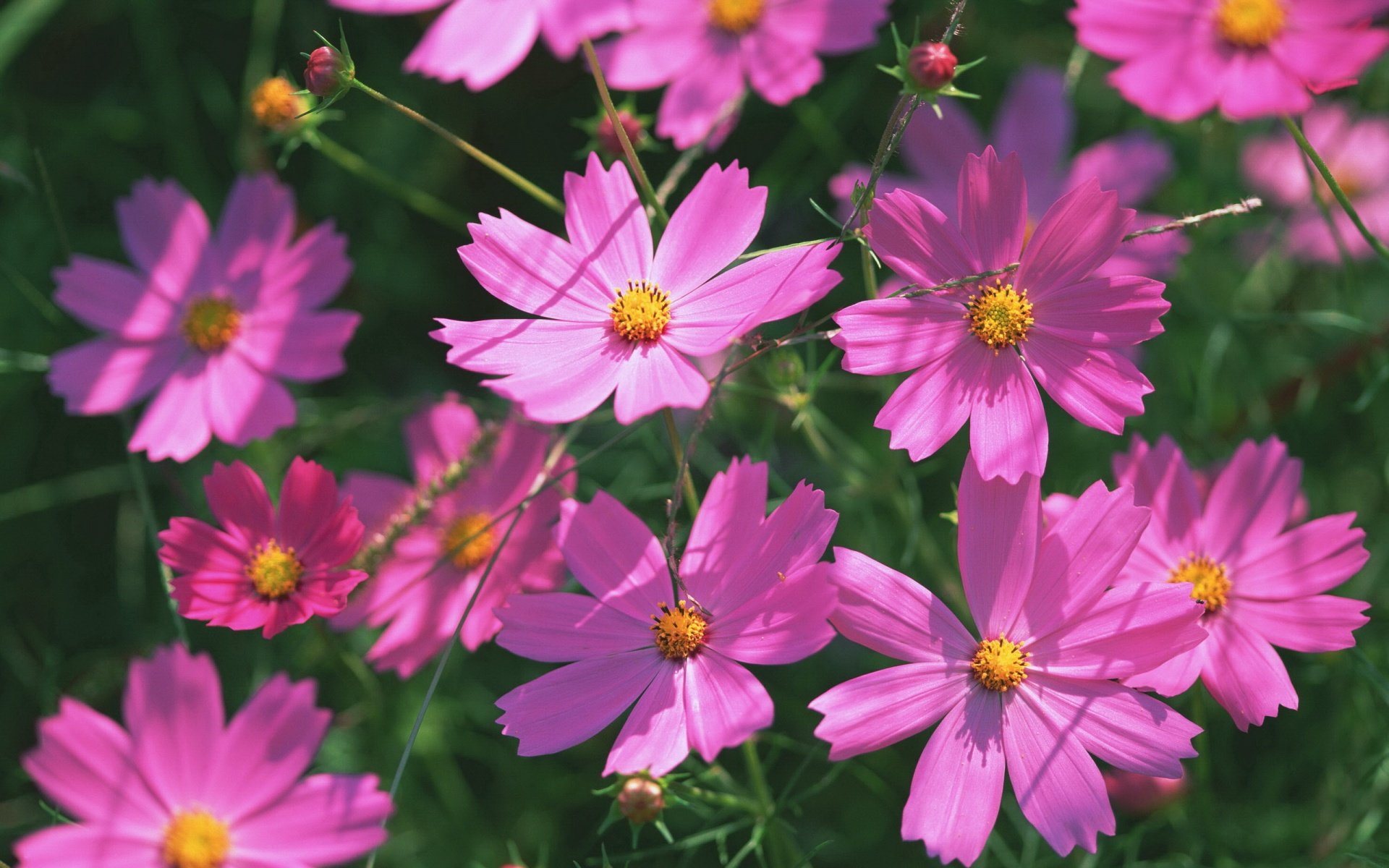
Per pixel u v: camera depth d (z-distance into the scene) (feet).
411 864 2.54
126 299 2.47
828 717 2.00
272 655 2.51
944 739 2.01
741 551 2.06
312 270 2.46
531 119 2.77
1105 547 2.03
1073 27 2.77
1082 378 2.05
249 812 2.05
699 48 2.42
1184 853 2.44
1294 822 2.49
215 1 2.77
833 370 2.70
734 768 2.57
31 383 2.69
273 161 2.76
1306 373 2.56
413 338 2.77
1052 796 2.00
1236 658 2.11
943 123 2.69
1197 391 2.69
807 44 2.41
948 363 2.06
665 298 2.08
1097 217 2.05
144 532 2.64
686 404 1.98
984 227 2.06
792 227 2.76
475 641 2.26
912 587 2.03
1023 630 2.03
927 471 2.48
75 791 2.03
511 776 2.58
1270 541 2.15
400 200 2.77
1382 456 2.63
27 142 2.74
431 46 2.18
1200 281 2.71
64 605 2.66
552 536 2.28
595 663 2.05
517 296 2.08
